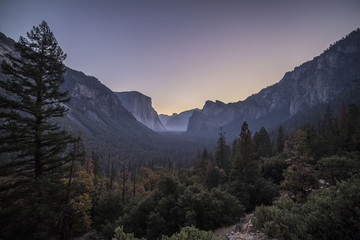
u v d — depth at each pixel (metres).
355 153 22.50
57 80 16.11
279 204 9.08
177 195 16.66
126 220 16.14
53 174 14.63
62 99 16.11
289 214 7.37
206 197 14.84
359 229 5.63
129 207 19.69
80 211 16.44
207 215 13.81
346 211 6.05
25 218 11.16
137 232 15.26
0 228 10.48
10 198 11.62
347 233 5.71
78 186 15.27
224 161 43.75
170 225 13.91
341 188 7.09
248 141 28.50
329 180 14.31
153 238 13.30
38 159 13.77
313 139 35.84
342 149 31.94
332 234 5.94
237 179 24.34
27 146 12.87
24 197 11.89
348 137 33.66
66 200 14.06
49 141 14.55
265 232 7.21
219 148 45.91
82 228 17.84
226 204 15.14
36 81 14.32
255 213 8.80
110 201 21.20
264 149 47.75
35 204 11.68
